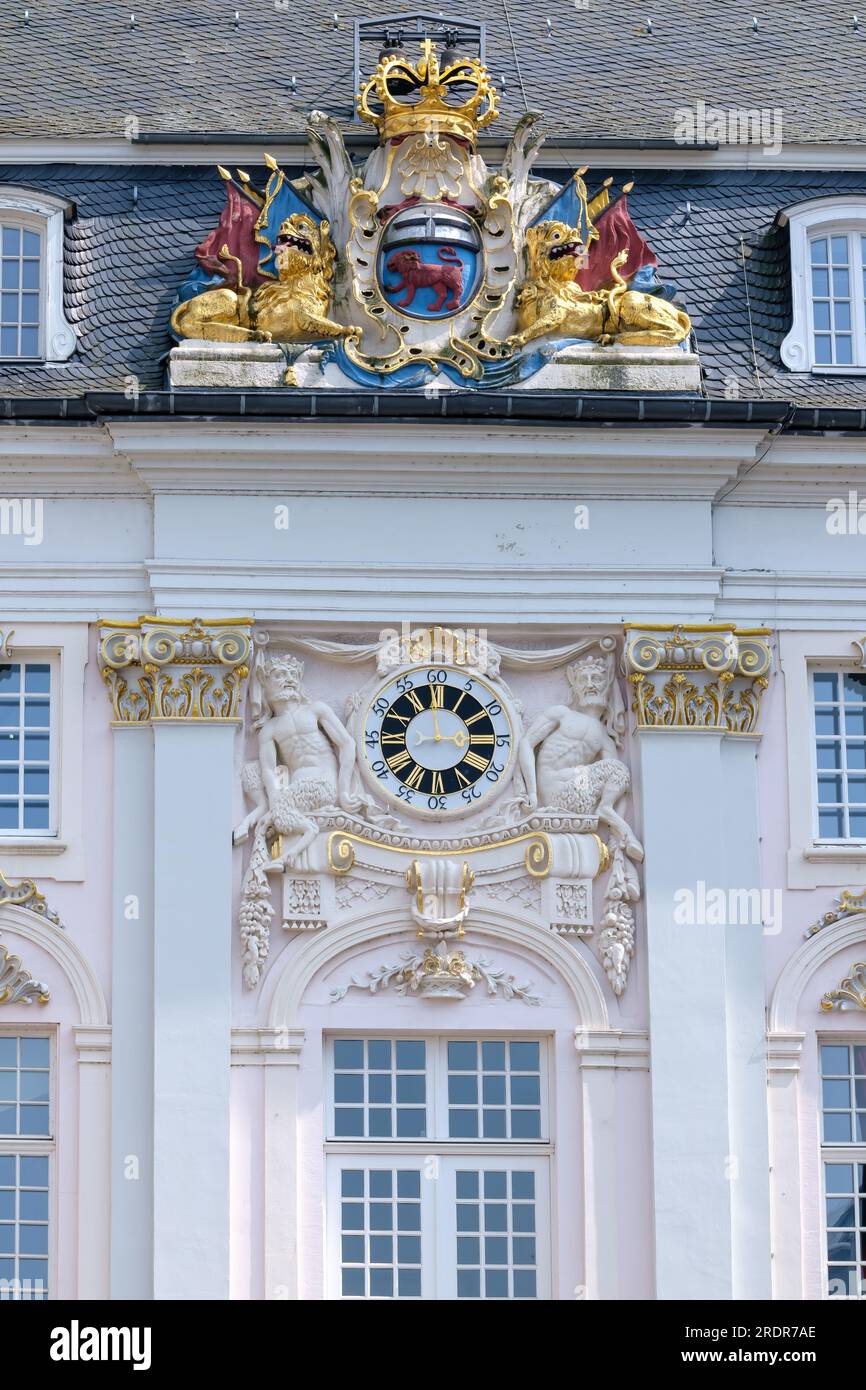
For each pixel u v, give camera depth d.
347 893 48.91
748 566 50.19
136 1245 47.47
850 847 49.56
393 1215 48.34
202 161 52.66
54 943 48.62
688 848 49.03
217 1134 47.69
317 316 50.00
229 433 49.41
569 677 49.81
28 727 49.56
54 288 51.22
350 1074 48.69
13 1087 48.50
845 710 50.34
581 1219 48.06
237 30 55.59
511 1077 48.81
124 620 49.41
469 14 56.12
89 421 49.50
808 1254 48.25
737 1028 48.75
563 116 54.19
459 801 49.19
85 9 55.81
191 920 48.41
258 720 49.34
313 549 49.59
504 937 48.88
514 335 50.25
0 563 49.59
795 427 50.09
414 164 50.62
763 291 52.09
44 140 52.62
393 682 49.47
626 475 49.97
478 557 49.72
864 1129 48.97
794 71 55.44
